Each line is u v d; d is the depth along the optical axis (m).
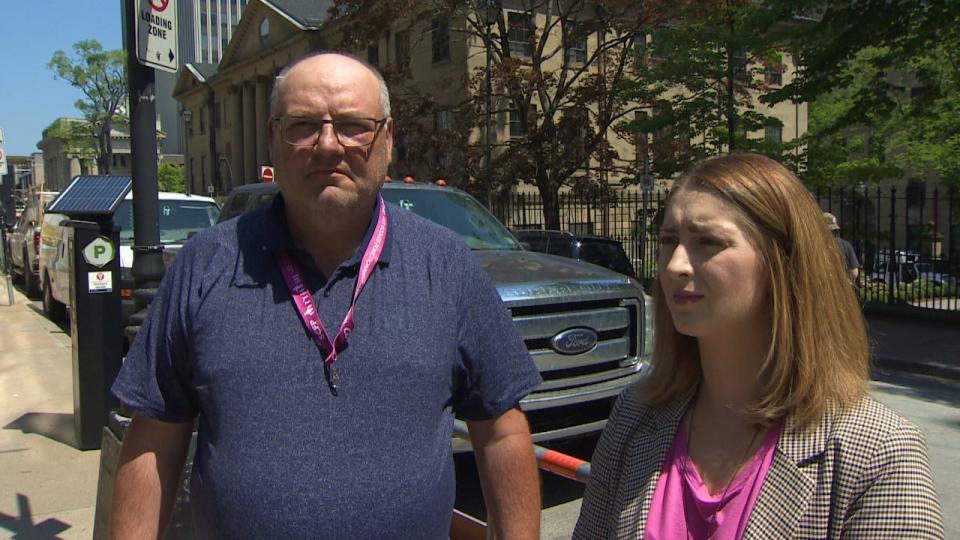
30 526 4.58
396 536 1.87
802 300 1.60
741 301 1.64
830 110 24.06
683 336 1.85
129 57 4.66
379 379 1.90
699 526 1.67
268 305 1.94
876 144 23.84
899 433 1.53
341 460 1.85
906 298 15.07
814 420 1.58
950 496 5.24
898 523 1.46
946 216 34.66
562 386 4.69
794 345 1.60
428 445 1.96
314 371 1.90
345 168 1.99
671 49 18.22
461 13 23.80
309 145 1.98
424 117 25.59
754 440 1.67
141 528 2.00
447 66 31.08
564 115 23.45
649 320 5.38
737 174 1.68
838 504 1.52
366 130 2.02
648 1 20.52
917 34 11.88
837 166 20.11
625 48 22.02
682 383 1.85
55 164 83.31
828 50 12.53
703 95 18.14
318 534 1.82
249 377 1.88
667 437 1.80
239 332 1.92
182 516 3.33
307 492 1.83
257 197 6.52
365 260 2.00
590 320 4.84
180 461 2.09
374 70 2.17
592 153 24.55
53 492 5.14
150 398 2.00
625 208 30.89
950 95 16.69
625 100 22.84
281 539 1.82
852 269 11.20
